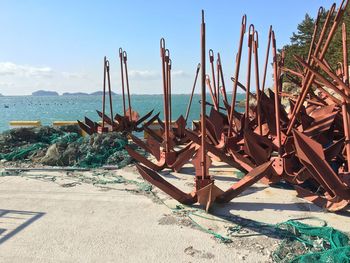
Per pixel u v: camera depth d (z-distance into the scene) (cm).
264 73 772
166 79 751
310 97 830
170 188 538
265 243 422
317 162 498
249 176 538
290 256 390
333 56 3114
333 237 420
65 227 469
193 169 782
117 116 1109
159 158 794
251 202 559
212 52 928
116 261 387
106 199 577
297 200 568
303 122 667
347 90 521
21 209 533
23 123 1295
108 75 1092
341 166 627
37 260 390
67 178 707
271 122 689
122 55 1107
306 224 470
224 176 725
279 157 607
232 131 791
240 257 391
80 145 872
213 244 422
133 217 501
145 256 396
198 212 518
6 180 691
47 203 559
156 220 491
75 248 414
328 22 552
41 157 855
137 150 966
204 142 522
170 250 409
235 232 453
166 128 766
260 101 700
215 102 945
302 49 4428
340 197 500
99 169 781
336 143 587
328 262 366
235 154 688
